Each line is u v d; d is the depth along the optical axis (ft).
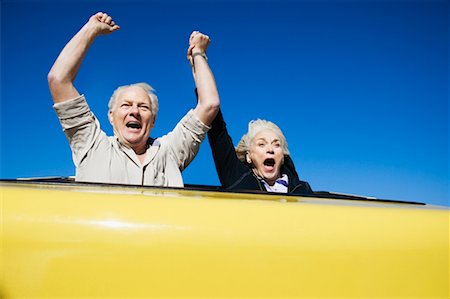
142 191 4.47
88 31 9.02
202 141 9.58
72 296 3.39
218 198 4.21
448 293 3.75
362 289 3.62
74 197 3.76
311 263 3.60
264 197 4.71
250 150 10.11
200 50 10.04
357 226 3.83
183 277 3.48
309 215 3.87
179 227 3.58
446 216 4.14
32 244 3.44
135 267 3.46
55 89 8.54
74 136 8.60
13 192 3.77
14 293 3.37
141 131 9.07
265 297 3.50
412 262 3.74
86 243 3.47
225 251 3.54
